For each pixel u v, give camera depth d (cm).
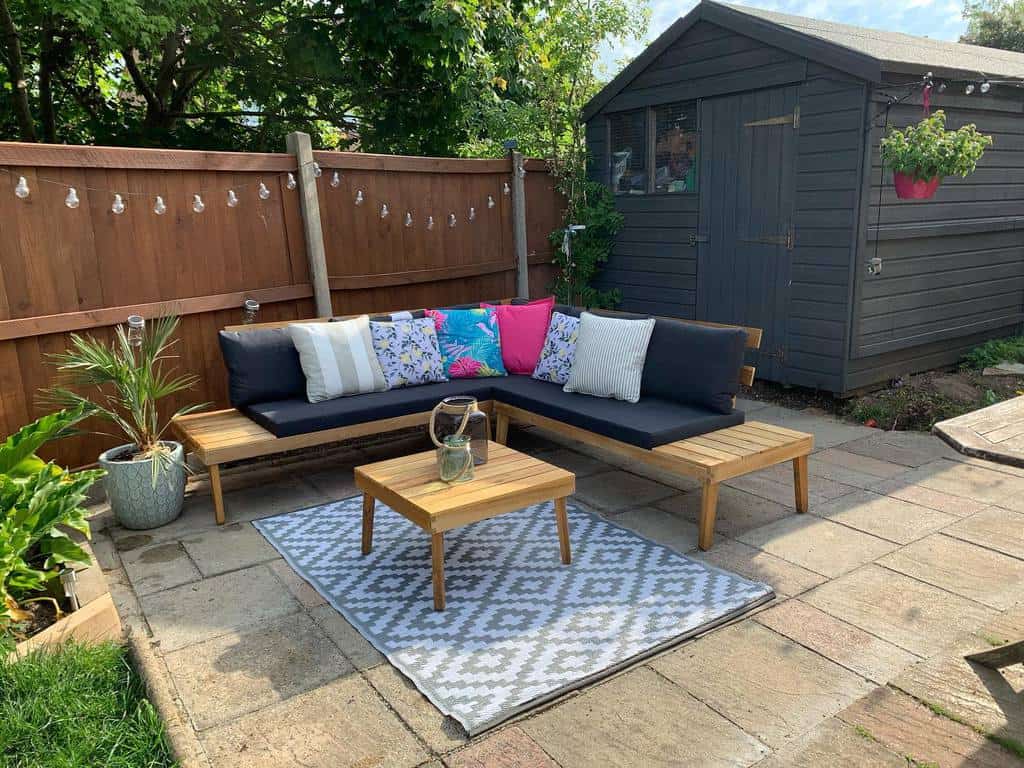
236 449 367
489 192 593
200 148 775
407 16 659
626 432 358
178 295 434
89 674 227
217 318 455
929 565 308
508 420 458
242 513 383
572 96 779
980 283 609
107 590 276
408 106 771
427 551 335
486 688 232
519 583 303
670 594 289
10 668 222
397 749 209
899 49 560
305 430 387
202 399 455
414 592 297
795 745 200
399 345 454
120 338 366
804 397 568
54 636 240
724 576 302
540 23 809
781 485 405
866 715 206
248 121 848
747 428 375
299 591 301
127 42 612
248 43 752
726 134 577
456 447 297
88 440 412
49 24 652
